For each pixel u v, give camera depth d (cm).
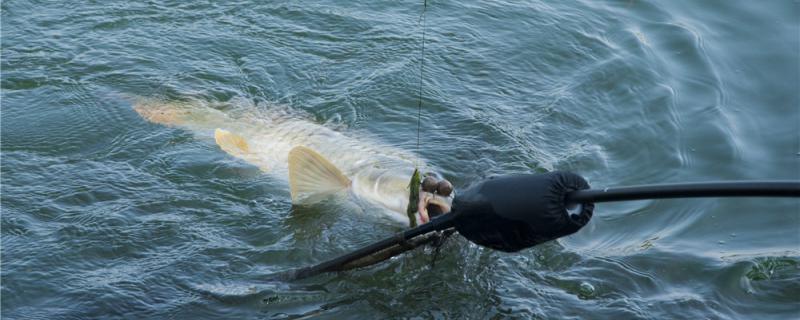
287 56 841
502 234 402
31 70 797
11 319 496
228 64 827
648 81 810
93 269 545
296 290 525
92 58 824
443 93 786
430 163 663
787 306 519
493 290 530
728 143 709
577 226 398
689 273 550
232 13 912
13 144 684
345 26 895
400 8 939
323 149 689
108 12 902
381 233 589
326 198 625
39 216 593
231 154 688
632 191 380
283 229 593
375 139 708
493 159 675
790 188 347
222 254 562
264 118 747
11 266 541
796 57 858
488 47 871
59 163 663
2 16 883
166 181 646
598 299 523
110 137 705
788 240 586
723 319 506
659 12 945
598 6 960
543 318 504
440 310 511
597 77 820
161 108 752
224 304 513
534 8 947
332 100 773
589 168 675
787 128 739
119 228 584
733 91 800
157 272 542
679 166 680
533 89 802
